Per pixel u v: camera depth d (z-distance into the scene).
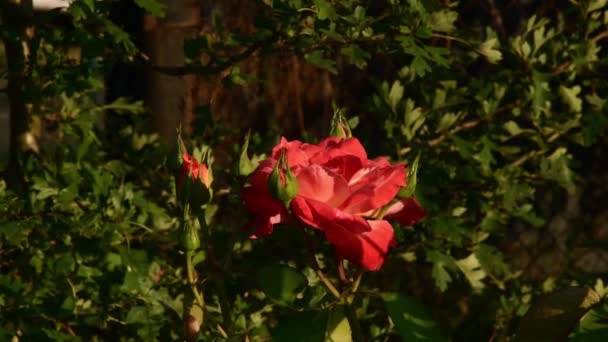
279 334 1.45
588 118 3.00
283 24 2.57
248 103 3.78
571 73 3.09
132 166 3.11
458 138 2.93
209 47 2.72
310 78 3.88
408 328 1.45
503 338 2.89
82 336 2.67
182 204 1.52
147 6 2.39
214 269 1.60
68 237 2.63
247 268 2.57
